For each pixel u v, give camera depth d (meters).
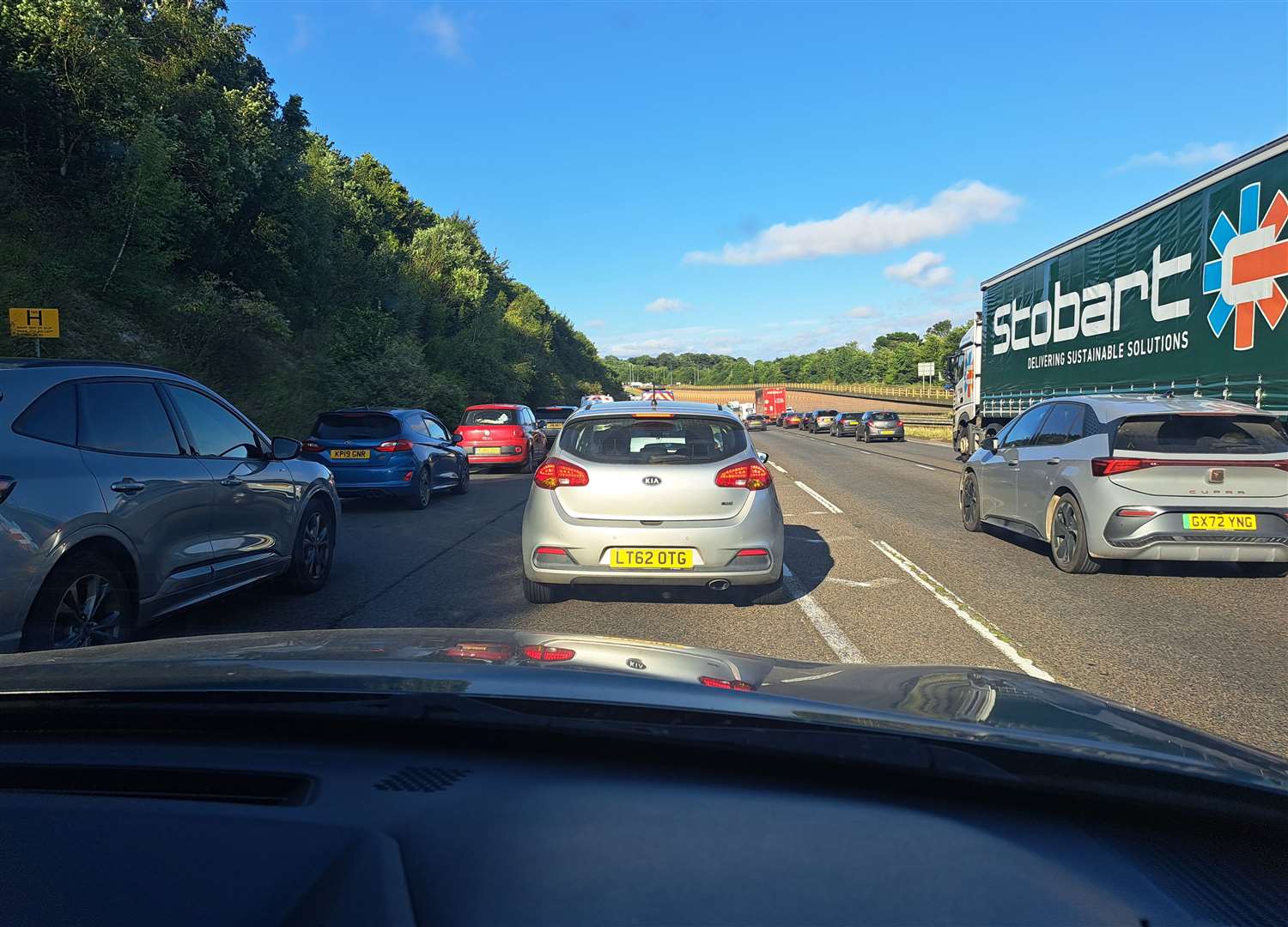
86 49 17.70
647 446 5.25
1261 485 6.15
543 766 1.17
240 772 1.12
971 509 9.01
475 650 1.67
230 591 4.88
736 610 5.44
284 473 5.62
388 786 1.08
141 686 1.29
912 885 0.94
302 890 0.85
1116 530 6.27
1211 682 3.98
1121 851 1.09
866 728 1.18
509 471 18.89
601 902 0.85
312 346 26.09
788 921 0.85
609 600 5.71
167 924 0.81
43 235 16.05
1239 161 8.41
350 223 38.16
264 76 30.09
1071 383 12.57
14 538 3.26
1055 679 4.02
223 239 22.59
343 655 1.59
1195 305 9.23
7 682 1.33
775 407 66.25
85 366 4.04
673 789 1.11
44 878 0.88
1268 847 1.14
